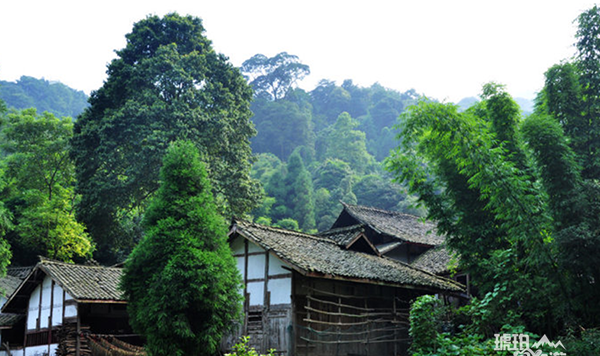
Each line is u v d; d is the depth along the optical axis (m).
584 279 10.40
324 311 14.88
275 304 14.54
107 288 19.19
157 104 28.77
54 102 118.44
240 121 33.44
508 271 11.38
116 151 29.14
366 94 118.88
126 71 31.20
